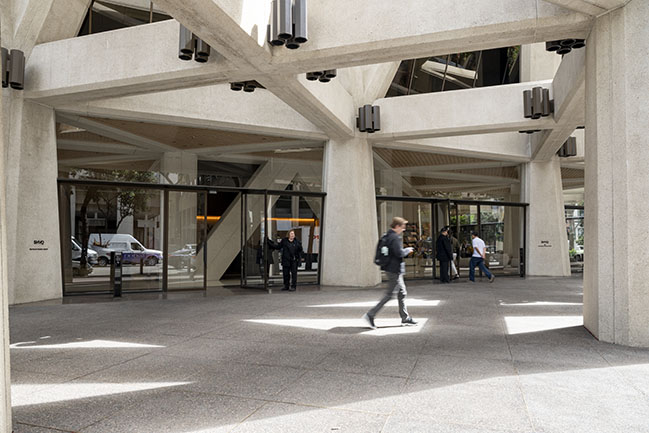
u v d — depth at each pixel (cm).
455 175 1875
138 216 1402
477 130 1495
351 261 1540
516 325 798
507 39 852
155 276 1409
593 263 728
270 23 885
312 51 911
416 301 1109
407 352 611
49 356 604
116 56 1088
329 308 1009
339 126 1420
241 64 943
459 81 1778
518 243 1983
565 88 1217
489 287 1441
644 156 659
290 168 1578
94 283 1334
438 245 1620
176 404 424
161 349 638
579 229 2130
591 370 525
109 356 601
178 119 1347
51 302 1155
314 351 619
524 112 1392
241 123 1403
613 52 696
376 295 1248
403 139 1582
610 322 675
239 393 453
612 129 694
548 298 1156
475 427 365
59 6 1162
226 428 368
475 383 477
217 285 1578
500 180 1975
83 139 1320
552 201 1961
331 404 420
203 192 1485
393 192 1723
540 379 491
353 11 895
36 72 1171
